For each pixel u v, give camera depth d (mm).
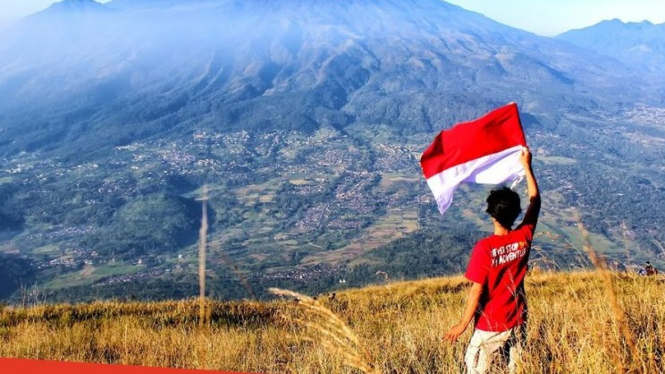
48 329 11086
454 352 5336
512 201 4434
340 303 13523
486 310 4418
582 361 3828
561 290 6656
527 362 4125
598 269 3025
